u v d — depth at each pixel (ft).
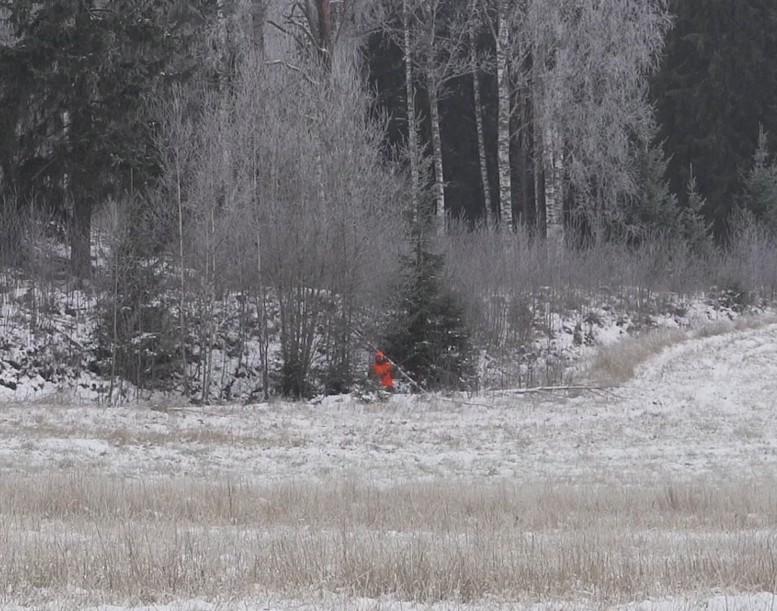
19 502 55.62
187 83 129.29
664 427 101.19
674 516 57.21
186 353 124.36
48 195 126.93
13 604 32.81
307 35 153.07
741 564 39.19
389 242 135.74
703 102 240.32
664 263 192.85
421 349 125.59
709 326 171.73
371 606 33.42
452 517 54.80
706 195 241.96
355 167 132.87
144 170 124.67
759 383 131.23
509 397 119.55
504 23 165.07
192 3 140.15
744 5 245.24
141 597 34.22
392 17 220.43
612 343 153.28
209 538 44.78
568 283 167.12
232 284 128.26
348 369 126.21
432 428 98.43
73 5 119.65
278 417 101.60
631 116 177.37
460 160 245.45
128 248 120.67
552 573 37.58
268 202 128.67
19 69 119.03
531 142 232.73
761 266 206.49
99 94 123.24
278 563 37.93
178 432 91.76
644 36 176.65
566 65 168.14
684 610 33.06
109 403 110.83
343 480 72.02
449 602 34.78
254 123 130.21
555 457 86.94
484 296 146.51
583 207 203.31
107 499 56.75
